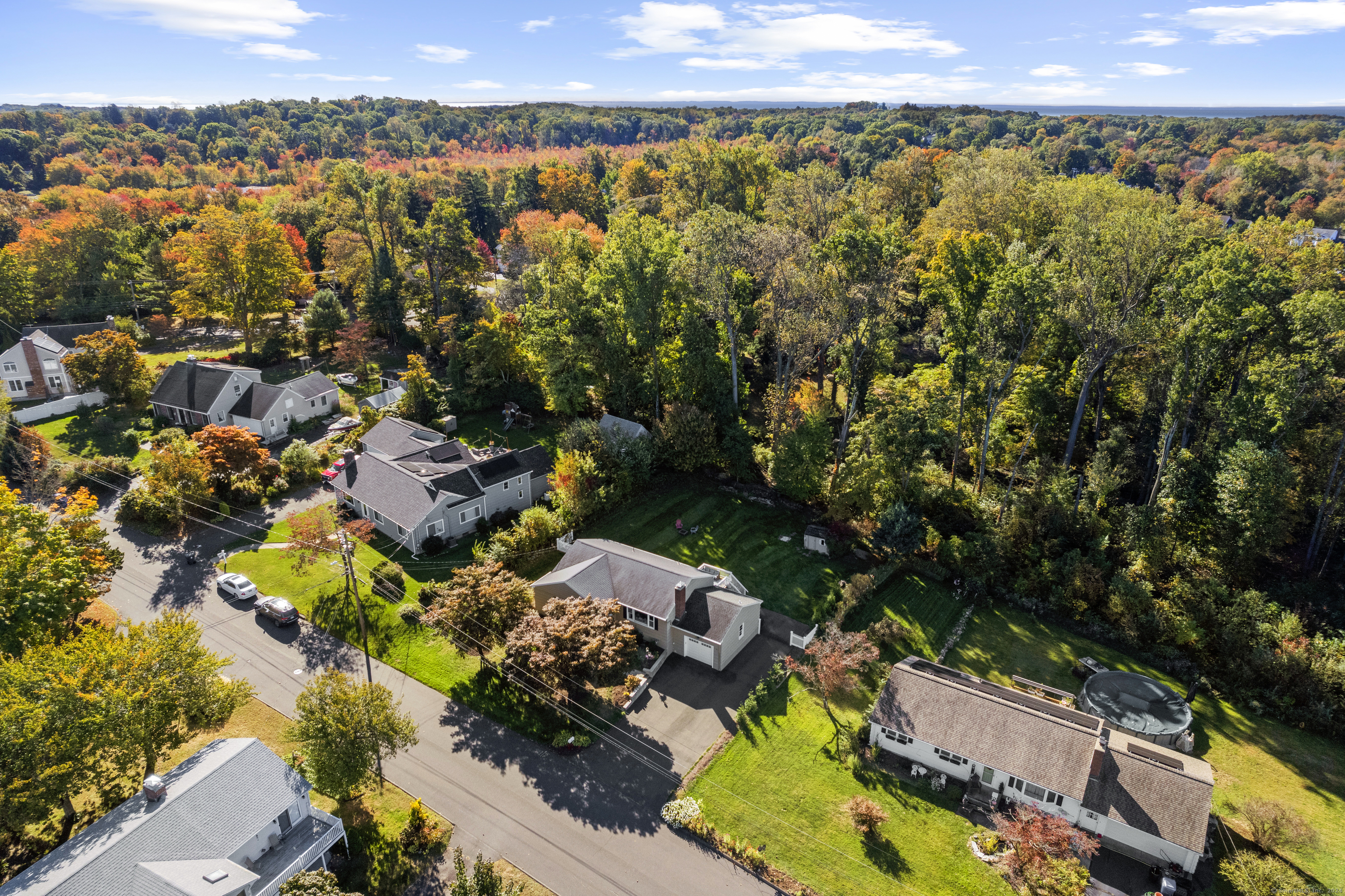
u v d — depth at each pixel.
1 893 25.83
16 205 142.75
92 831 28.58
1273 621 47.75
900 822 35.59
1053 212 83.62
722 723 41.50
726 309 67.12
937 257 77.19
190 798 29.80
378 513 56.88
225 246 88.19
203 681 35.09
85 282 105.94
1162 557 52.09
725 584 50.84
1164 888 31.84
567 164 180.25
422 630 47.44
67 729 30.91
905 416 58.88
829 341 60.81
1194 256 60.56
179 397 74.69
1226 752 41.31
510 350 80.56
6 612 37.94
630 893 31.62
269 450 70.81
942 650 48.69
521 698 42.38
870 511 58.12
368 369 91.31
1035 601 52.81
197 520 58.66
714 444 66.69
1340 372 57.34
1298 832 34.91
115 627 43.41
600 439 63.72
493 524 59.62
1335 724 42.78
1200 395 58.00
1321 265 63.69
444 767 37.91
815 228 91.88
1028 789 36.06
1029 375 63.03
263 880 28.84
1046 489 56.94
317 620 48.28
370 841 33.44
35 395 79.75
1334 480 52.94
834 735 40.97
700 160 117.38
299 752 37.41
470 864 32.53
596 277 71.19
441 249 97.38
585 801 36.19
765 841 34.38
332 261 117.94
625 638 40.88
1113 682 44.50
